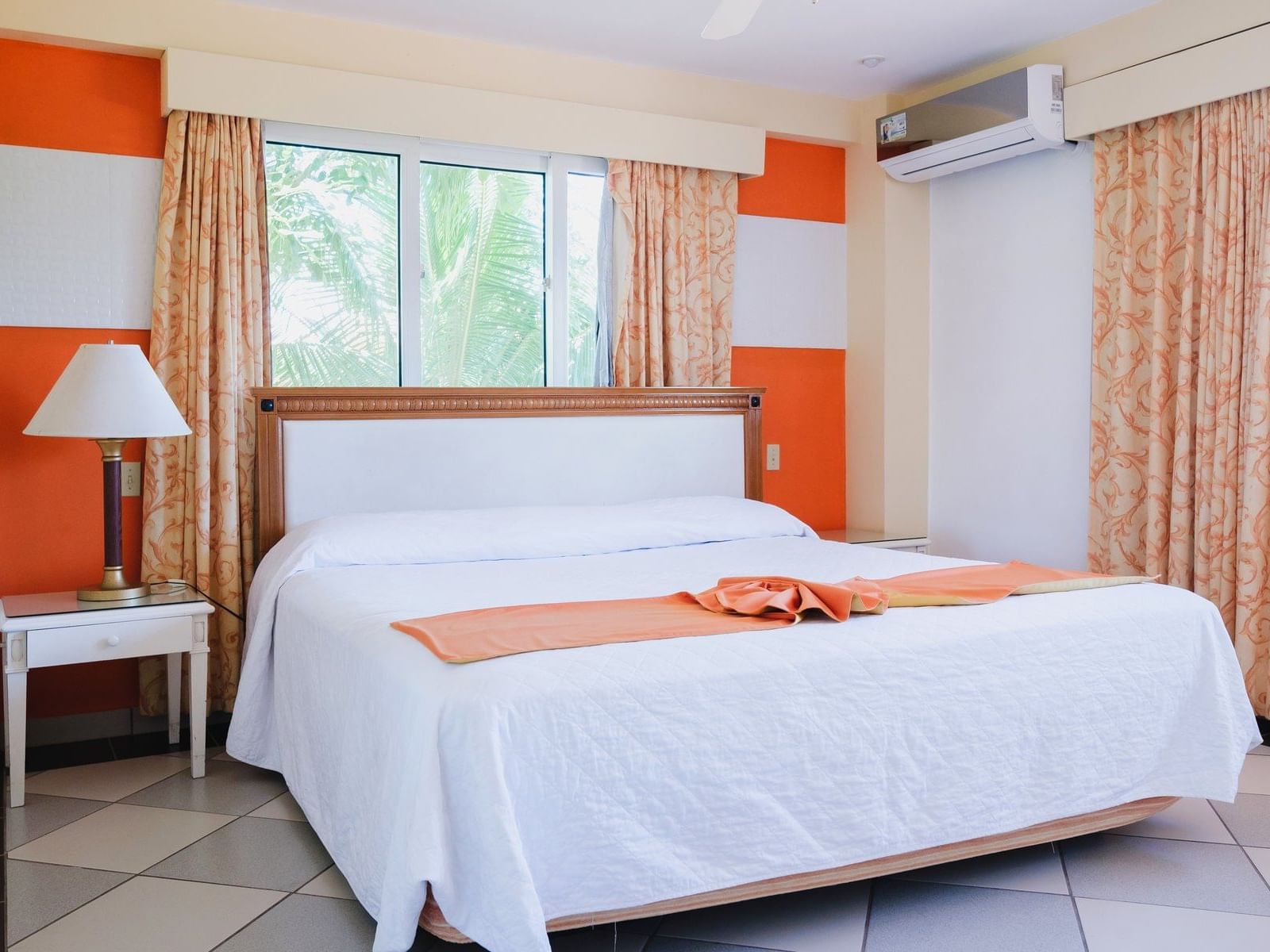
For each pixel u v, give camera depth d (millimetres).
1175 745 2500
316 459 3594
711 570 3094
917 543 4465
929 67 4230
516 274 4121
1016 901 2234
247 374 3605
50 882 2330
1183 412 3545
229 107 3449
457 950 1985
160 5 3398
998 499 4379
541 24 3725
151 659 3516
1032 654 2295
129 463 3498
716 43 3936
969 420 4508
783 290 4664
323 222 3797
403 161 3875
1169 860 2436
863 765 2086
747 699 1983
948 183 4582
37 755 3318
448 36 3828
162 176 3490
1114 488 3768
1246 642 3338
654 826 1896
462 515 3457
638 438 4129
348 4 3527
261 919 2143
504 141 3885
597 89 4105
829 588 2324
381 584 2803
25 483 3373
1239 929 2084
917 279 4656
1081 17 3727
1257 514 3311
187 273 3479
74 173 3395
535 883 1809
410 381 3924
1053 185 4094
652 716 1898
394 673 2014
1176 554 3559
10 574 3363
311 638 2596
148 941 2047
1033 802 2289
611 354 4230
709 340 4359
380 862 1946
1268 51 3234
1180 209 3613
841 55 4086
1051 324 4121
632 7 3570
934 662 2178
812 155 4711
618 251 4191
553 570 3098
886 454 4605
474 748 1753
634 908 1908
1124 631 2424
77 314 3408
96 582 3469
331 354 3826
